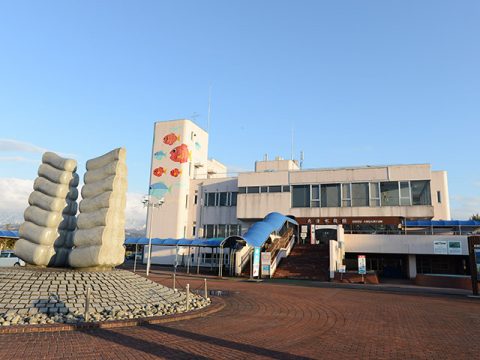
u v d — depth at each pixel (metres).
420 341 9.92
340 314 14.27
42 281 13.49
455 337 10.52
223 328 11.05
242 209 44.81
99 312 12.39
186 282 26.55
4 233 37.84
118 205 16.39
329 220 41.00
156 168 51.59
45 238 16.23
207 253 46.72
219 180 49.16
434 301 19.14
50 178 17.47
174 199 49.59
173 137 51.59
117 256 16.17
